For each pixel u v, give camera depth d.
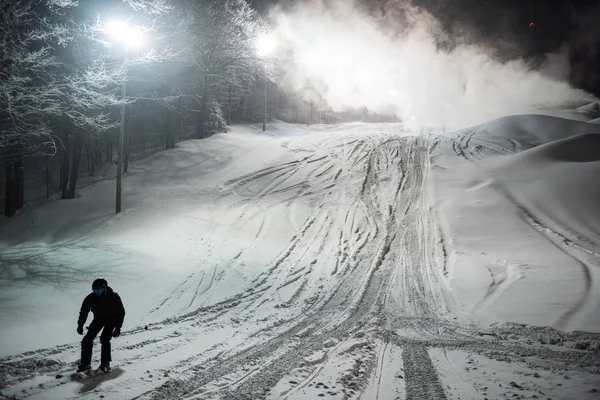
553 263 16.50
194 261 16.39
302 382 6.50
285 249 19.12
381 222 23.36
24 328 9.28
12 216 23.52
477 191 26.64
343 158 34.75
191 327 9.82
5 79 15.44
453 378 6.74
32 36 15.57
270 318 10.87
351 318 11.10
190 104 44.75
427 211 24.56
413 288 14.38
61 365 7.16
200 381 6.51
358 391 6.18
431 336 9.53
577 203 24.17
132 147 44.34
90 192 27.20
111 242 18.64
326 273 16.16
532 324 9.98
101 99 18.23
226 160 33.91
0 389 6.00
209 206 25.05
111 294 7.05
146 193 26.72
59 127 24.83
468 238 20.50
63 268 14.54
